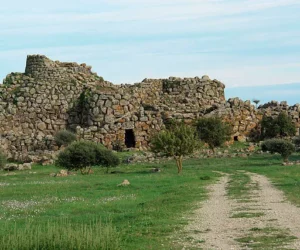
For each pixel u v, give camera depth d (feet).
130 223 75.10
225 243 60.90
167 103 288.71
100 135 253.65
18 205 98.68
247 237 63.36
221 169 174.81
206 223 73.82
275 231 66.28
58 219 80.02
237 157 214.07
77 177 159.33
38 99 274.98
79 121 277.03
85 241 57.88
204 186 123.85
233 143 260.62
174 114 264.52
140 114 260.21
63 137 243.19
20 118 270.46
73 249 57.57
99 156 175.83
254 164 188.34
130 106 269.03
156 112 262.67
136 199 103.45
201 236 65.26
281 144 193.26
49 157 215.10
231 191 111.65
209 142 236.63
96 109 265.13
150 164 199.11
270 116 274.36
